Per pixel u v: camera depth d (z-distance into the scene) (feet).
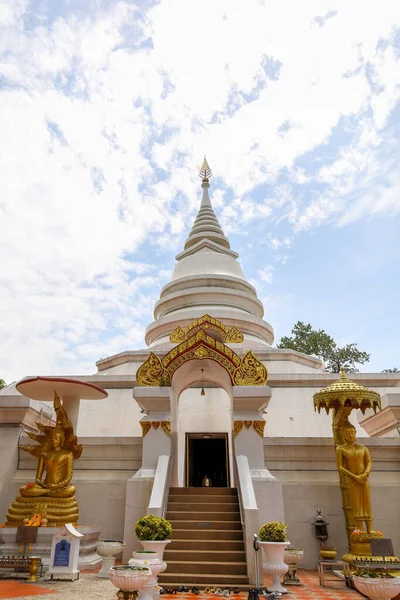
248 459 44.42
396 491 46.60
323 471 48.14
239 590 32.27
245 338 77.92
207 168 122.62
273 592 30.12
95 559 40.65
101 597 28.09
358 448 41.60
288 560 36.06
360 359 128.36
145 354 74.79
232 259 98.12
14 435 50.75
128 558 39.86
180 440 59.82
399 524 45.21
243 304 86.48
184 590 31.78
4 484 48.42
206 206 114.42
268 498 41.32
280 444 49.11
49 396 48.55
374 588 28.04
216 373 53.47
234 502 43.19
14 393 63.98
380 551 31.91
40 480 42.42
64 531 35.12
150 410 47.57
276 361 73.15
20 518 40.22
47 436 44.39
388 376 67.67
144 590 26.58
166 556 36.17
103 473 49.11
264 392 46.32
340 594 31.81
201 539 38.29
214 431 60.44
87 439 50.55
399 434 50.42
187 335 54.19
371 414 58.18
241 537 38.17
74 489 42.68
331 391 42.42
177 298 86.28
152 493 39.68
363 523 40.09
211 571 34.73
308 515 45.47
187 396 64.18
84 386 44.50
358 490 39.83
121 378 68.90
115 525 46.09
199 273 91.25
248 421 45.85
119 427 63.67
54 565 34.04
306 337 132.26
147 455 45.39
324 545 43.68
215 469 65.46
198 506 42.22
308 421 62.90
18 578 33.88
